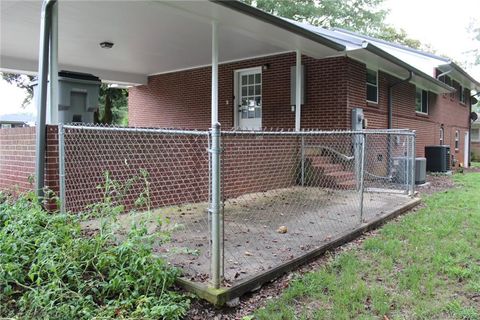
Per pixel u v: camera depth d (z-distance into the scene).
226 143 6.59
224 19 6.01
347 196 7.31
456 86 17.98
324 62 8.80
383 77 10.58
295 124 8.63
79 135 4.88
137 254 3.03
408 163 7.97
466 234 4.83
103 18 6.31
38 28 6.71
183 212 5.56
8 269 2.78
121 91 20.31
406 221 5.58
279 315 2.77
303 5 20.61
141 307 2.66
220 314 2.84
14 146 5.19
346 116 8.59
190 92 11.26
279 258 3.71
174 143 5.94
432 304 3.00
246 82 10.20
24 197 4.00
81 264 3.06
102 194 5.06
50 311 2.56
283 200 6.82
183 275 3.19
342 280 3.41
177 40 7.82
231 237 4.45
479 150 24.25
